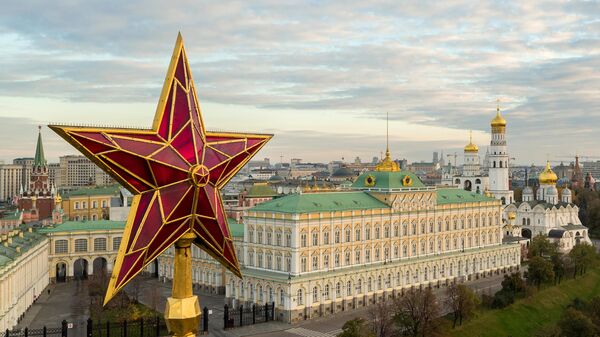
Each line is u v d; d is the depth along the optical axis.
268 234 174.00
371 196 197.38
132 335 145.38
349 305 176.12
